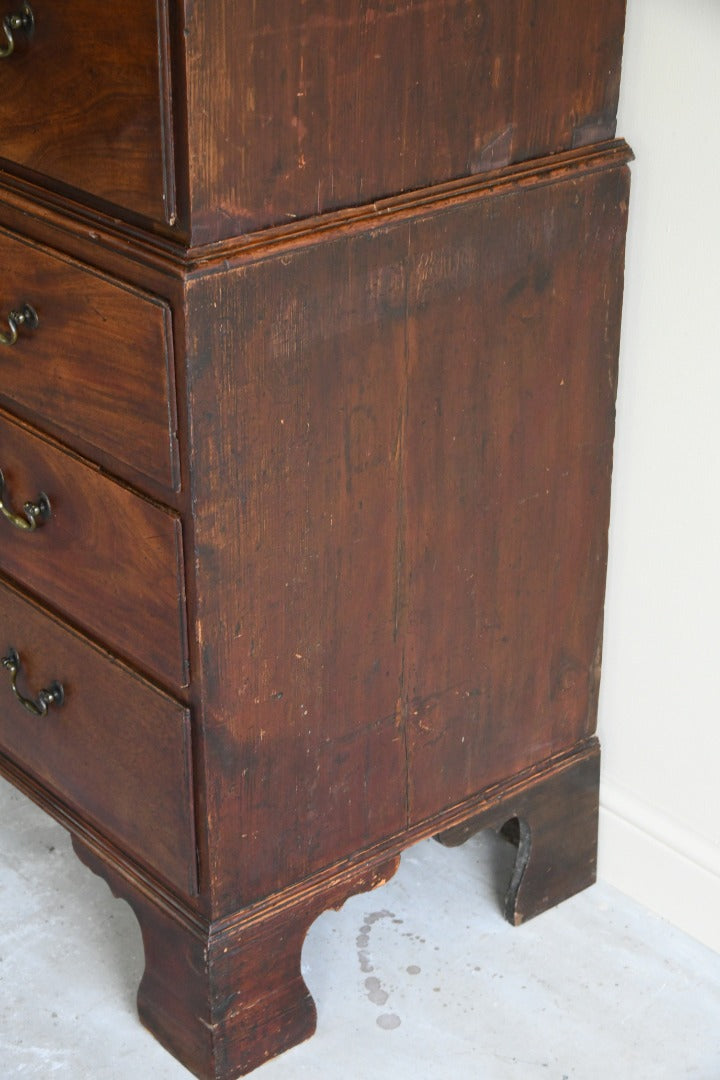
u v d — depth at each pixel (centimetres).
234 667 133
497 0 124
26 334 134
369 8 116
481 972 165
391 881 178
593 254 143
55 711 155
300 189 119
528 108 132
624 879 177
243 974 146
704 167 140
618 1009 160
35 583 150
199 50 108
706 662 160
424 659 149
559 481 152
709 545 155
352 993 162
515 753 163
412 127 124
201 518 124
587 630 164
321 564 135
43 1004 161
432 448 138
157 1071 153
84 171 121
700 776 165
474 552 148
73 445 136
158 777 141
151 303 117
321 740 143
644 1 139
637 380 155
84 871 180
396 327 130
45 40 118
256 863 144
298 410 126
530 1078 152
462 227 130
